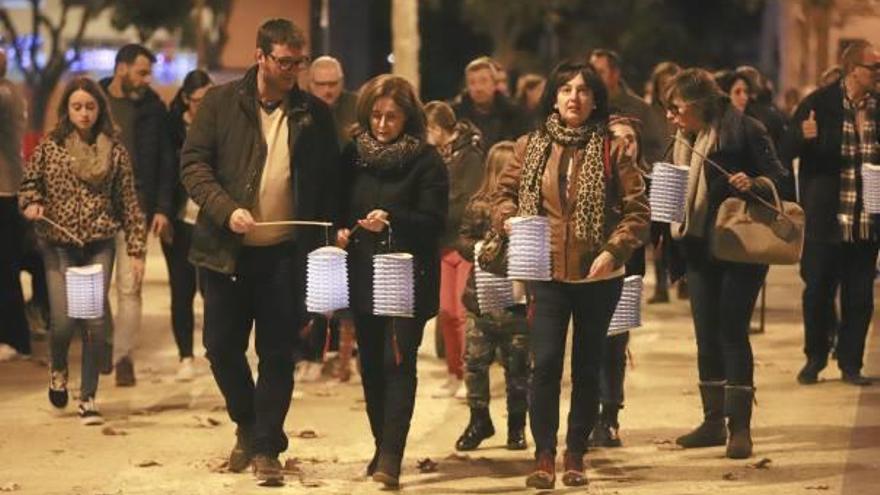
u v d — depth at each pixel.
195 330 33.59
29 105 72.38
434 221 19.38
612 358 21.61
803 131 26.17
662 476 20.12
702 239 21.00
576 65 19.02
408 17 37.69
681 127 21.03
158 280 42.59
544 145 19.00
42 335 31.91
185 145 19.34
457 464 20.91
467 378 21.67
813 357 26.88
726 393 21.19
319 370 27.16
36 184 23.58
